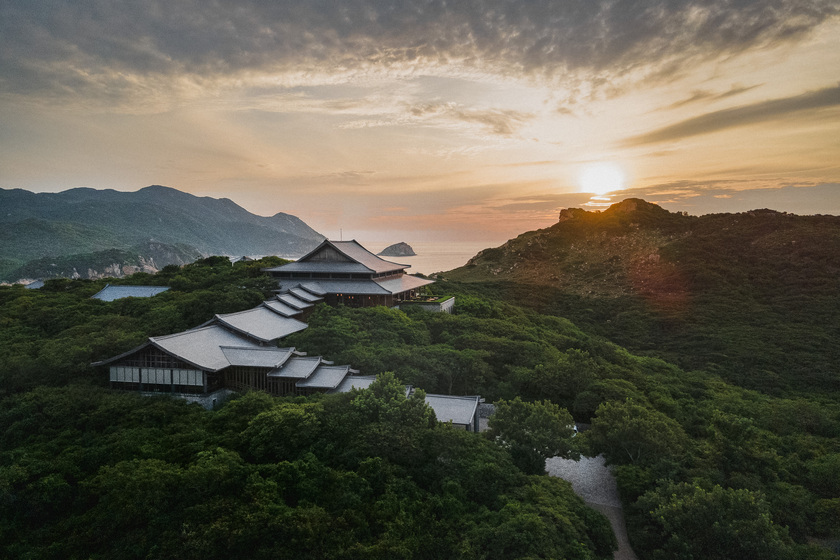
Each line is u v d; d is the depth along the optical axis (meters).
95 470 41.44
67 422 48.09
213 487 37.62
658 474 48.28
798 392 93.12
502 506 41.28
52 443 44.62
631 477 47.44
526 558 34.16
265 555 34.19
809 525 47.25
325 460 42.34
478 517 40.25
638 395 69.12
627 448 51.97
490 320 97.81
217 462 39.22
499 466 44.88
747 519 39.59
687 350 121.88
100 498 37.94
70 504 39.31
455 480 42.94
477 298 130.00
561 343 97.81
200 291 90.00
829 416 76.25
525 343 82.44
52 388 53.75
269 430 42.91
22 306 83.62
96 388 54.66
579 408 65.75
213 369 54.28
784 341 114.06
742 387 96.69
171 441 43.66
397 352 67.62
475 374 70.06
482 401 67.69
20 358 58.41
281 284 98.75
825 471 53.69
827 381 96.25
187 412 50.12
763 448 57.34
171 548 33.97
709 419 69.56
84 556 35.22
